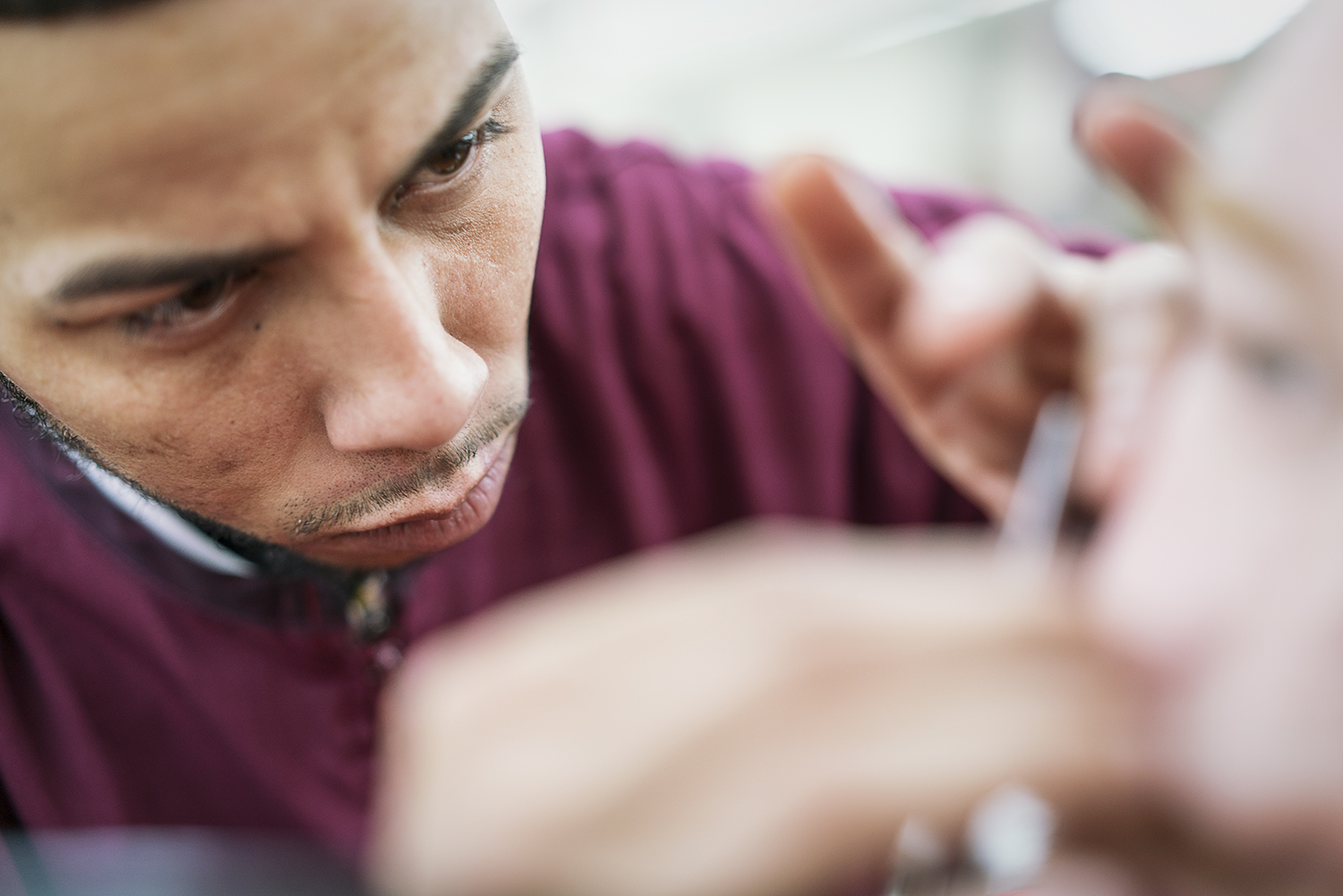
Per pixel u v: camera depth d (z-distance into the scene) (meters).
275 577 0.45
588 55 1.24
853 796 0.08
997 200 0.61
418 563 0.45
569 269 0.57
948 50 1.01
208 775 0.52
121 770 0.50
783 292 0.59
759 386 0.60
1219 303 0.10
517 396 0.32
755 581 0.09
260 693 0.49
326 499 0.29
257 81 0.19
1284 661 0.08
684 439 0.60
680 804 0.08
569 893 0.08
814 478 0.61
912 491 0.61
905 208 0.59
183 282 0.22
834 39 1.10
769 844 0.08
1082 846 0.09
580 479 0.57
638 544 0.58
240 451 0.27
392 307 0.24
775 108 1.21
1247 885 0.08
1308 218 0.08
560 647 0.09
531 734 0.08
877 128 1.10
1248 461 0.09
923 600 0.09
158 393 0.25
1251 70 0.10
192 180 0.20
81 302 0.22
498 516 0.54
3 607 0.47
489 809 0.08
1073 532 0.18
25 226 0.21
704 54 1.20
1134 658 0.08
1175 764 0.08
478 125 0.26
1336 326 0.08
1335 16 0.09
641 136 0.64
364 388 0.25
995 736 0.08
